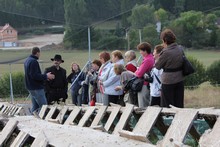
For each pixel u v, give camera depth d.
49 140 6.04
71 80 12.83
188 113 5.95
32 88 10.91
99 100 10.03
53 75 11.05
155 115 6.52
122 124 7.15
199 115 5.96
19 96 23.23
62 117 9.90
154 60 8.21
